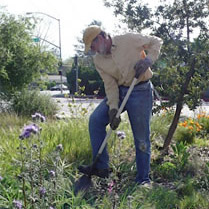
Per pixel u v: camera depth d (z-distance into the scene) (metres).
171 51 6.83
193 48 6.66
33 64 13.56
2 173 4.85
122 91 4.94
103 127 5.00
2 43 12.98
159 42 4.80
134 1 7.05
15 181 4.55
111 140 6.36
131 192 4.50
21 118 10.20
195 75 6.80
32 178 3.82
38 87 14.41
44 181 4.02
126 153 6.19
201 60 6.58
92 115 5.00
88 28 4.69
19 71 13.36
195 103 6.68
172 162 6.15
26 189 4.36
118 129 7.19
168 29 6.93
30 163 3.86
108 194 4.25
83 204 4.14
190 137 8.14
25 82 13.58
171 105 6.75
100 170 4.88
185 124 8.58
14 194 4.23
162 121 8.74
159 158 6.30
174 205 4.38
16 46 13.38
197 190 4.89
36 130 3.79
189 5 6.83
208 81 6.61
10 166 5.07
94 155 5.00
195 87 6.67
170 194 4.54
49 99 13.33
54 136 6.33
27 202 3.86
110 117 4.76
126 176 5.24
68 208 4.14
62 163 4.97
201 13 6.84
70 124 7.17
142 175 5.01
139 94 4.86
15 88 13.38
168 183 5.27
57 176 4.08
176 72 6.73
